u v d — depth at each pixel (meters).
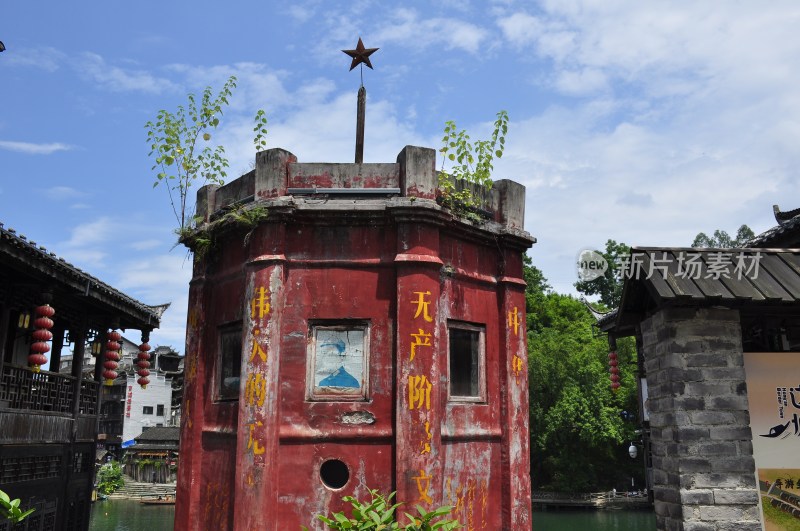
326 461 9.45
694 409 7.54
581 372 42.25
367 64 12.04
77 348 15.66
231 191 11.42
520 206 11.76
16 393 12.96
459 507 9.80
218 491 10.06
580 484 42.38
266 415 9.36
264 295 9.77
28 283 12.34
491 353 10.88
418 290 9.72
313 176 10.45
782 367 7.79
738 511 7.30
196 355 11.00
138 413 58.00
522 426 10.84
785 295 7.47
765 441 7.56
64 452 14.80
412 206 9.83
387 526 7.93
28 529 13.07
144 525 36.69
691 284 7.62
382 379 9.65
